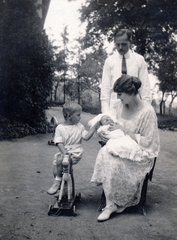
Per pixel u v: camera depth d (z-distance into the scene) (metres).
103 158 3.24
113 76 4.08
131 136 3.33
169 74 22.73
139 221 3.17
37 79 11.05
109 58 4.18
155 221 3.19
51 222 3.06
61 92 44.34
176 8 15.49
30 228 2.89
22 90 10.19
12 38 9.38
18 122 10.28
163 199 4.00
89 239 2.69
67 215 3.26
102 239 2.70
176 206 3.73
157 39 16.66
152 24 15.88
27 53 10.29
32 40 10.15
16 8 9.49
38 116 11.28
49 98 13.02
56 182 3.51
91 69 30.44
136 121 3.40
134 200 3.39
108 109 4.13
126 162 3.21
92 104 36.75
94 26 17.97
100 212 3.41
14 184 4.42
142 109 3.42
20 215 3.22
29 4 9.99
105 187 3.21
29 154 6.87
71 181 3.54
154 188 4.53
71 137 3.51
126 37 3.88
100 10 16.86
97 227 2.97
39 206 3.53
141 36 17.02
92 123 3.60
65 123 3.58
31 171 5.27
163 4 15.42
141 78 4.09
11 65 9.68
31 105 10.74
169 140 10.27
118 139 3.27
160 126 15.25
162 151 7.89
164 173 5.48
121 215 3.33
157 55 20.23
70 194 3.49
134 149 3.19
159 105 29.98
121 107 3.63
